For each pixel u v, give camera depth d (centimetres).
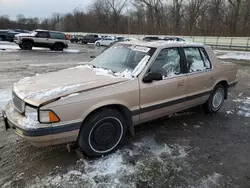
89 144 303
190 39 3422
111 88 310
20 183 262
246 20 3903
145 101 347
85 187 258
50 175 277
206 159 322
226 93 523
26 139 267
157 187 262
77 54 1909
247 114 509
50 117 265
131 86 327
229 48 2852
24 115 284
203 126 435
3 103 519
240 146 364
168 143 363
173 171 292
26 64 1217
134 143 358
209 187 265
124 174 282
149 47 377
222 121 463
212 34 4269
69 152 326
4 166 293
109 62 400
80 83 310
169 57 386
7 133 382
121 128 331
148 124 433
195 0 4575
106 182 267
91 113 300
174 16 5025
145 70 348
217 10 4275
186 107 428
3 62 1264
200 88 441
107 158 315
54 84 311
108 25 6512
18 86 319
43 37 2053
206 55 461
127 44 416
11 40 2947
